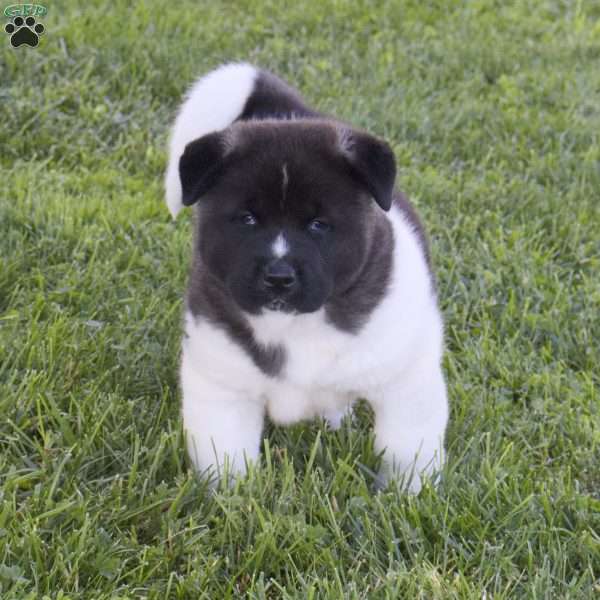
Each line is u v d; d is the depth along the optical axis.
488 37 11.95
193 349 5.21
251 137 4.89
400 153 9.32
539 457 5.87
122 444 5.65
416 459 5.34
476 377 6.48
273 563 4.88
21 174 8.41
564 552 4.93
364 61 11.21
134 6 11.59
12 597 4.50
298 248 4.74
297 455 5.76
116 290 7.12
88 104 9.52
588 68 11.50
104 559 4.75
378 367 5.12
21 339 6.39
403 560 4.87
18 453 5.53
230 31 11.30
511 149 9.54
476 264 7.71
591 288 7.43
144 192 8.55
